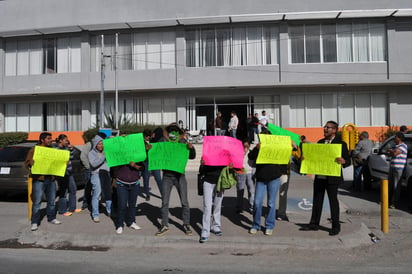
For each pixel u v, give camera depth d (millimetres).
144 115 22297
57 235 6496
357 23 20594
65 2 22031
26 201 10320
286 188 7352
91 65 22500
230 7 20672
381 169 10281
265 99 21406
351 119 21031
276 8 20422
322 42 20703
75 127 23219
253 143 15781
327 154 6195
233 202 9141
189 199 9711
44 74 22750
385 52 20453
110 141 6531
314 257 5594
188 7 20969
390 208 8914
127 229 6742
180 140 6539
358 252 5785
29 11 22422
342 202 9578
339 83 20312
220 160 6012
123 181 6523
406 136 10086
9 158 9828
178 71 21266
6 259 5574
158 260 5492
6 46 23391
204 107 21781
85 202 8578
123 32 22047
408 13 19547
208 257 5629
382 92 20938
